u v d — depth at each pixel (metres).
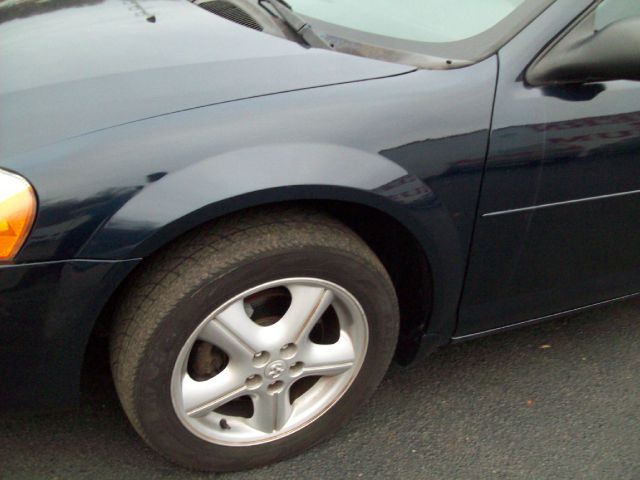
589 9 1.91
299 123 1.59
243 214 1.64
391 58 1.84
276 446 1.91
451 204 1.77
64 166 1.45
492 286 2.01
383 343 1.91
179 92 1.61
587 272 2.18
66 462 1.91
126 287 1.63
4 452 1.92
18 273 1.43
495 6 1.99
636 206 2.07
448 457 2.05
